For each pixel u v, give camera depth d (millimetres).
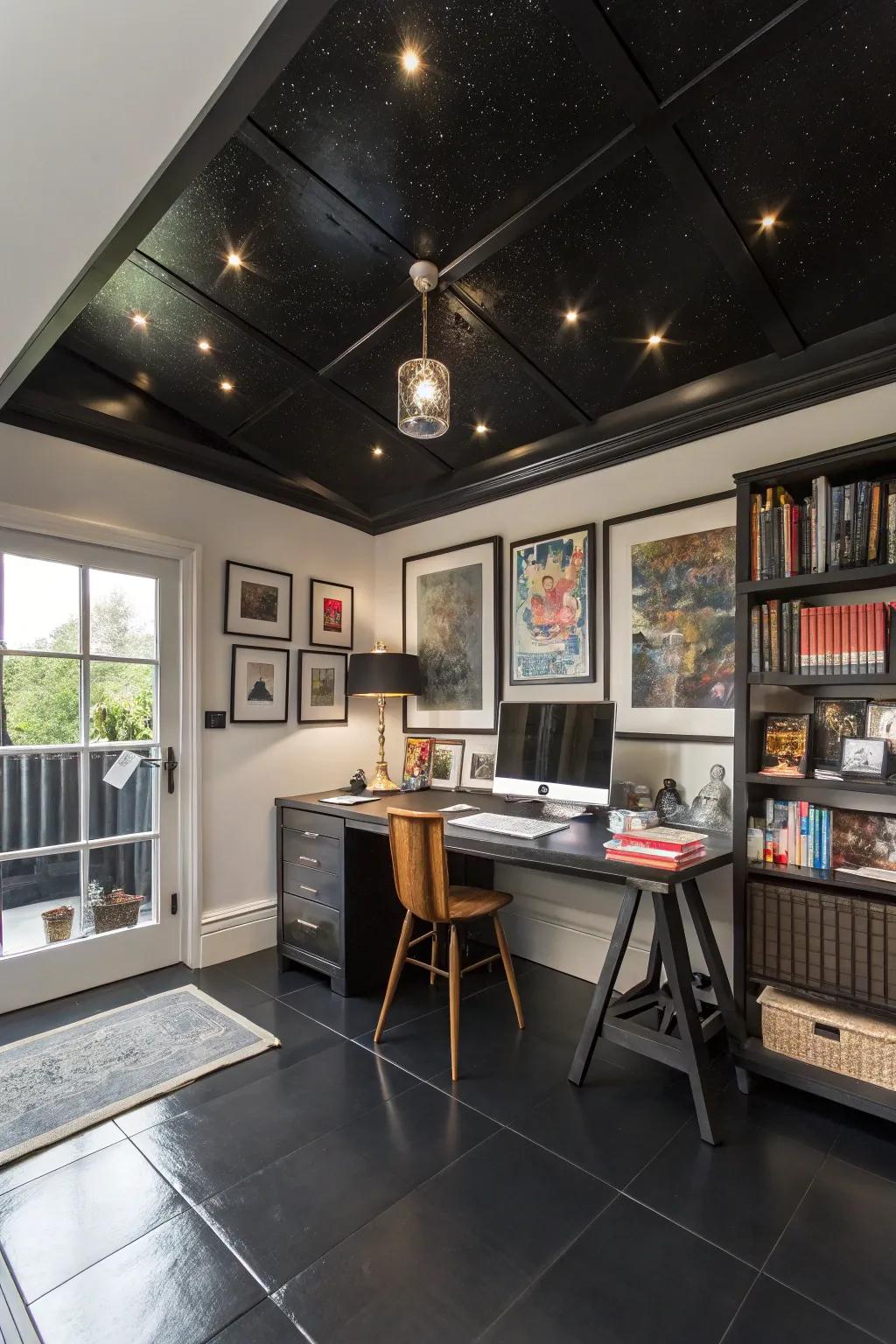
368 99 1531
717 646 2449
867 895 1897
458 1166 1651
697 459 2529
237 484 3127
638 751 2664
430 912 2174
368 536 3789
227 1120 1837
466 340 2354
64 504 2547
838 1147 1727
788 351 2182
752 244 1816
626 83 1443
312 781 3434
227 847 3051
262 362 2533
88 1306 1266
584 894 2830
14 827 2471
